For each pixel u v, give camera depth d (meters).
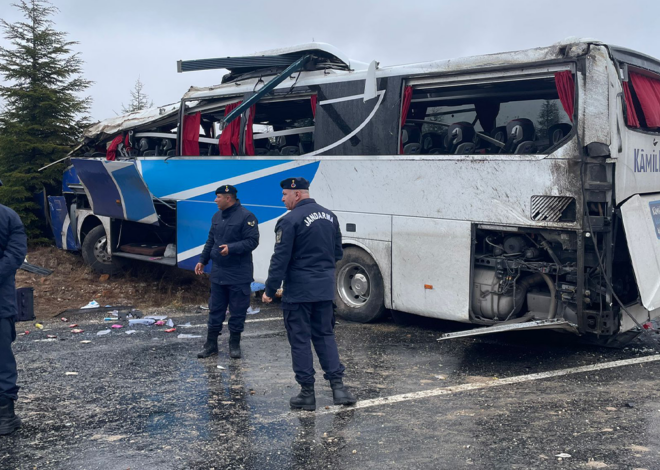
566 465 3.75
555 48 6.10
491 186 6.57
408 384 5.53
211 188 9.70
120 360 6.35
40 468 3.82
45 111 14.71
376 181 7.63
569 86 6.05
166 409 4.88
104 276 11.53
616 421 4.48
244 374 5.86
